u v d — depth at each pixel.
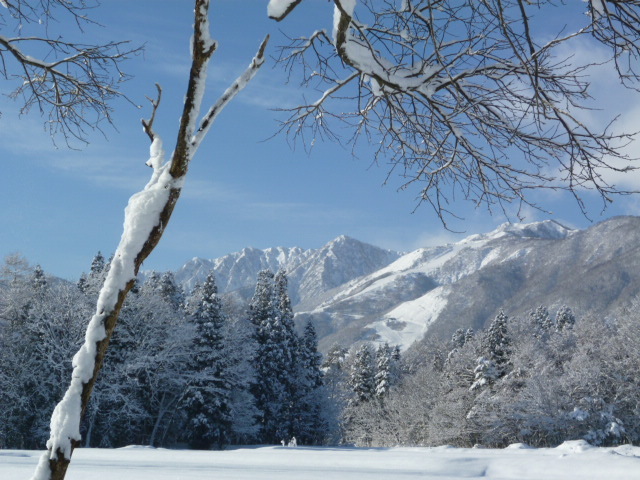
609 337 50.22
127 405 36.47
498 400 47.72
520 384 49.84
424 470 15.68
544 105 3.88
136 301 38.25
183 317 44.19
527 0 3.88
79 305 36.31
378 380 77.44
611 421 42.88
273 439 51.97
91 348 2.82
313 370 59.62
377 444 66.31
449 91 4.43
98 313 2.87
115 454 20.41
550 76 4.07
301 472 14.02
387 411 68.12
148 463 16.25
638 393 42.75
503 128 4.31
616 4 3.82
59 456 2.69
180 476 12.70
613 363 44.84
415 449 26.69
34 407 35.88
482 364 54.56
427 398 61.88
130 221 2.98
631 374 44.28
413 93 4.16
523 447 23.59
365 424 69.12
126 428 39.31
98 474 12.52
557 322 89.12
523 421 45.44
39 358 36.44
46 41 5.65
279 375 52.34
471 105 4.21
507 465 15.57
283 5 3.38
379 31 4.32
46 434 34.03
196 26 2.89
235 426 44.97
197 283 54.97
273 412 51.12
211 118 3.05
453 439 54.31
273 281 56.41
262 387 50.62
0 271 37.88
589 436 42.81
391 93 4.60
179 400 41.66
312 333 60.41
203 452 22.25
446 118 4.33
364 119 5.23
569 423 43.91
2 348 35.12
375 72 3.88
